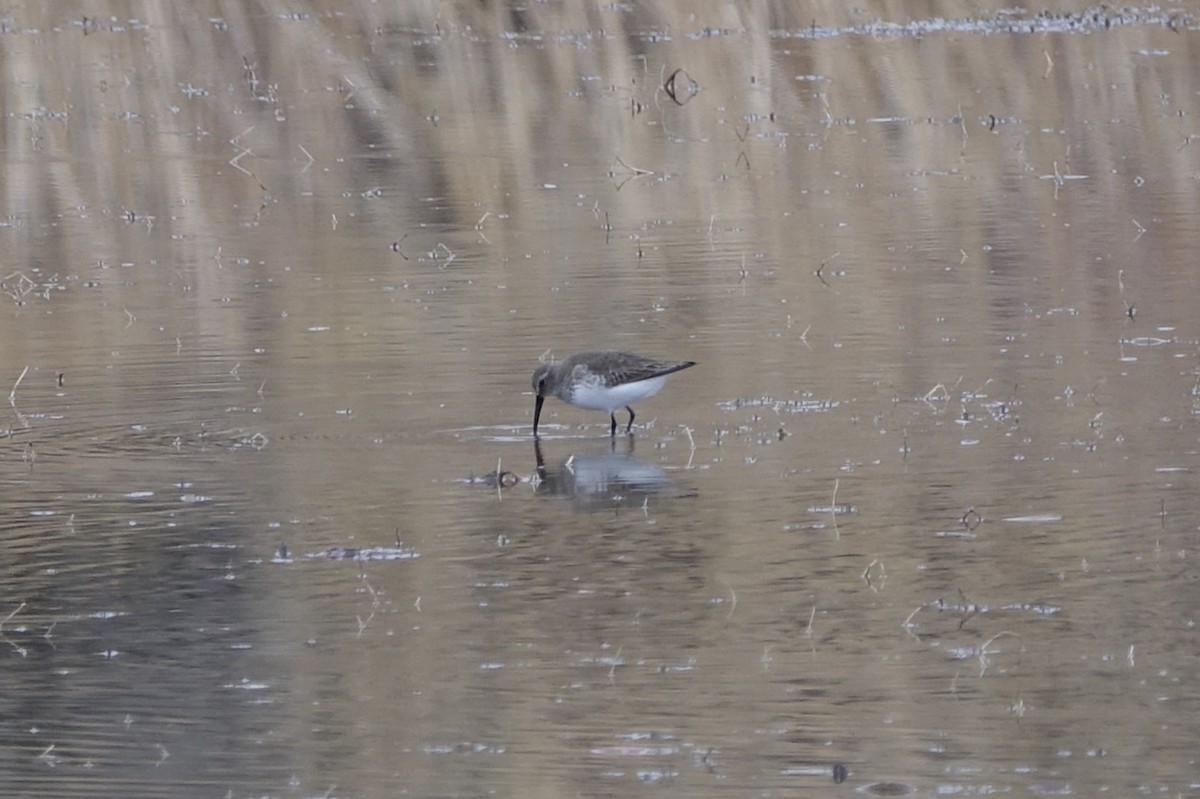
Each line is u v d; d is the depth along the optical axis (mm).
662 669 10531
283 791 9172
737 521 12969
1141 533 12500
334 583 11961
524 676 10469
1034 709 9883
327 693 10312
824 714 9906
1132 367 16984
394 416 15914
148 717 10055
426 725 9898
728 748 9539
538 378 15281
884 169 28391
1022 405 15805
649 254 22859
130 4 42875
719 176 28047
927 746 9500
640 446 14922
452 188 27422
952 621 11117
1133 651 10586
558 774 9281
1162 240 22922
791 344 18203
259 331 19188
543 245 23562
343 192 27234
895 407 15852
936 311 19500
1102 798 8891
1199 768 9195
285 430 15539
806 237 23734
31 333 19266
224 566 12281
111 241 24188
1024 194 26234
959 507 13133
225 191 27328
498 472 14062
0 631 11273
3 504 13641
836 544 12469
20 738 9844
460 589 11805
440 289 21062
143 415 16078
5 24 41375
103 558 12477
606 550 12445
